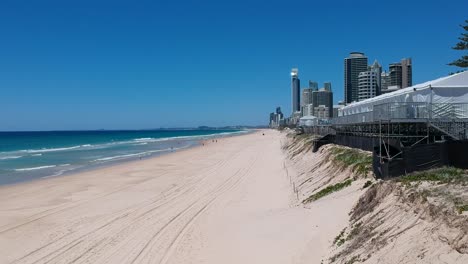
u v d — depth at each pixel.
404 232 10.95
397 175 16.62
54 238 19.11
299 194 23.84
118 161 56.97
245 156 57.91
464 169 15.22
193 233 18.67
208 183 33.47
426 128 22.30
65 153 74.25
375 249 11.15
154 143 115.25
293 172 33.38
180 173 41.53
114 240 18.36
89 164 53.38
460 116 23.03
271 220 18.67
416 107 23.02
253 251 15.09
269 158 51.62
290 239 15.39
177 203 25.80
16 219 22.92
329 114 186.62
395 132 25.59
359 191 17.66
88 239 18.70
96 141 136.12
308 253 13.64
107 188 33.28
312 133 63.00
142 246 17.25
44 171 45.81
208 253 15.70
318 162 30.66
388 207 13.00
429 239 9.91
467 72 26.70
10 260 16.39
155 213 23.25
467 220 9.39
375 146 22.47
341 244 13.02
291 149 56.03
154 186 33.62
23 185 35.25
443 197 11.13
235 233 17.75
